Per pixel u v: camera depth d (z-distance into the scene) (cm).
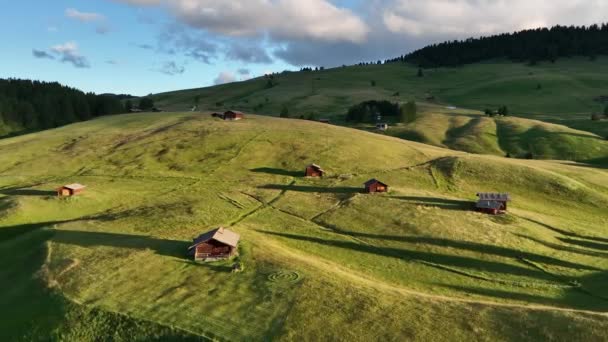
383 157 10375
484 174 9150
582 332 3538
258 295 4231
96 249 5409
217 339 3603
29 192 8412
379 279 5103
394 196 7919
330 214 7169
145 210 7312
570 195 8231
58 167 10200
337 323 3756
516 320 3753
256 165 9938
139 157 10612
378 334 3612
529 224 6862
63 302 4178
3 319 4097
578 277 5291
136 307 4075
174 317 3909
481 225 6681
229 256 5066
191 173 9575
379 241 6188
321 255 5722
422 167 9756
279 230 6512
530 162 10506
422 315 3878
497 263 5603
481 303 4141
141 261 5009
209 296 4250
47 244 5644
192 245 5153
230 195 8156
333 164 9900
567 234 6625
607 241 6384
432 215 7019
